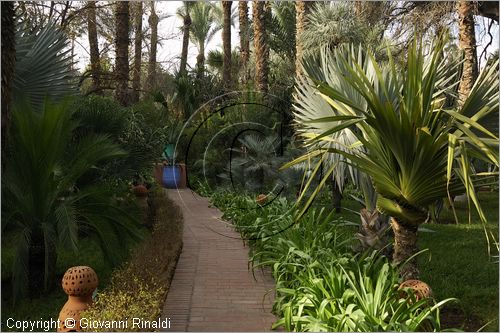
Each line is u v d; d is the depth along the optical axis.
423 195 4.36
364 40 11.07
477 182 4.62
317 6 11.35
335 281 4.04
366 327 3.33
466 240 8.23
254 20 15.13
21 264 5.43
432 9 10.84
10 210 5.55
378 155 4.41
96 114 8.05
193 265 6.41
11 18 4.92
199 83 20.23
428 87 4.08
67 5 14.93
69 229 5.32
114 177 9.04
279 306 4.47
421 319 3.48
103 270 6.70
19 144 5.57
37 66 6.82
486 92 4.43
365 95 4.09
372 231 5.50
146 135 11.23
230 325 4.36
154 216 8.73
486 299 5.17
